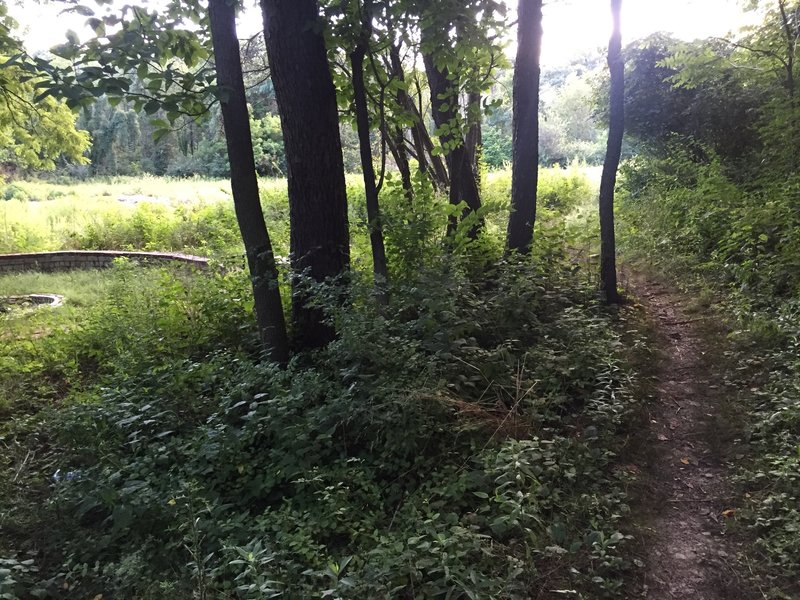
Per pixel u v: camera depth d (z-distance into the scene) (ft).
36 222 53.21
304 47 17.66
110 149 118.62
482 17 19.79
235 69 16.65
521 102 23.41
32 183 98.78
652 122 43.45
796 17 30.78
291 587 9.84
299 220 18.89
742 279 22.25
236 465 13.44
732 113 37.19
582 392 15.92
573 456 13.00
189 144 101.30
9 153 87.25
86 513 12.89
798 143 28.02
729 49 36.99
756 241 23.71
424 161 28.43
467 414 14.21
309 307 17.47
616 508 11.69
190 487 11.66
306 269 17.74
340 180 19.02
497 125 86.89
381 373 15.12
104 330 22.21
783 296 20.20
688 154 40.45
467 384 15.33
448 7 17.80
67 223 54.60
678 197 33.12
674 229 31.27
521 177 23.91
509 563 9.94
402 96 25.85
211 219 49.06
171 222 50.03
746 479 12.14
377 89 21.89
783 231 22.90
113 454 13.98
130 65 14.69
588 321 19.24
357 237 25.48
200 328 21.44
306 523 11.54
